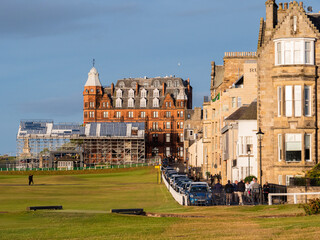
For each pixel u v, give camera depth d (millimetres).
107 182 147375
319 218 41469
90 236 38875
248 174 92500
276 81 80312
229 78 141375
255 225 41000
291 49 80062
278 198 66750
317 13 89000
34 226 43656
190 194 68500
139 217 47719
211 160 141750
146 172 191500
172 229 40906
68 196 94000
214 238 36406
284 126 79500
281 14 84938
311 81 79625
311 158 79188
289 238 34625
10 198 87250
